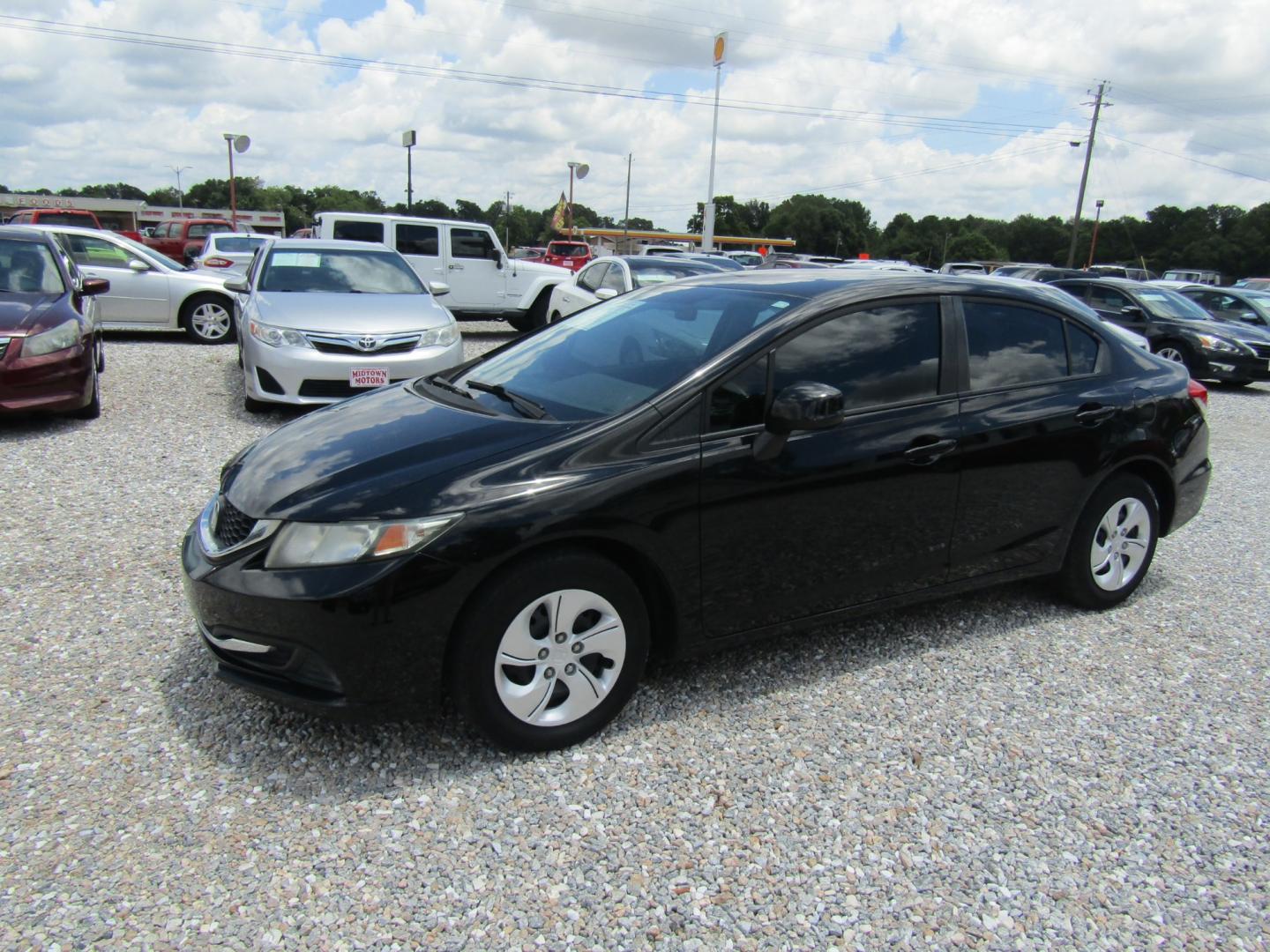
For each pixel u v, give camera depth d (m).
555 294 13.04
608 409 3.16
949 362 3.70
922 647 3.87
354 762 2.85
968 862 2.55
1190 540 5.64
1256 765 3.11
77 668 3.33
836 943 2.23
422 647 2.71
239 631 2.75
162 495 5.38
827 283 3.65
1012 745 3.15
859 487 3.38
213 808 2.61
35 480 5.55
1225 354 13.41
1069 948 2.27
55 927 2.15
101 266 11.66
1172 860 2.60
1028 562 4.00
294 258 8.59
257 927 2.19
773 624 3.36
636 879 2.41
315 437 3.25
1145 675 3.71
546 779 2.82
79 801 2.60
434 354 7.63
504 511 2.74
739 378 3.20
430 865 2.43
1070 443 3.94
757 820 2.68
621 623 2.99
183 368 9.89
